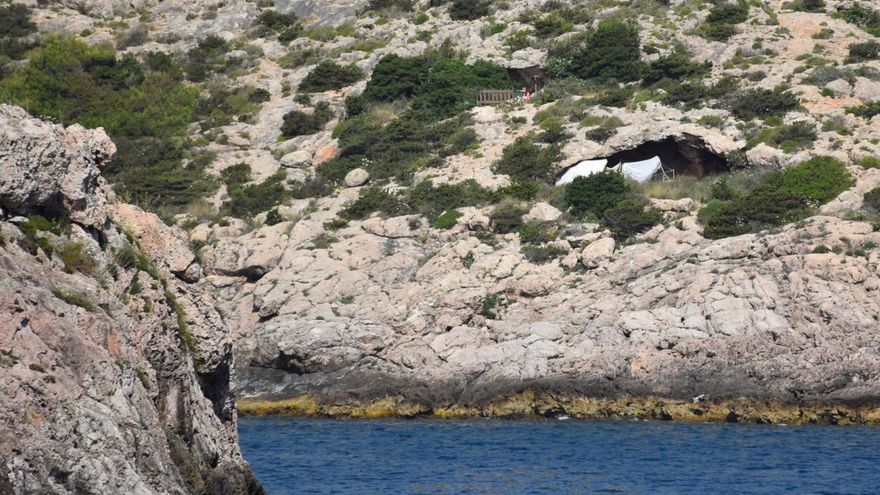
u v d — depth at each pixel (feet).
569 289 263.49
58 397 85.51
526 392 238.27
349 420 239.09
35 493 81.76
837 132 307.99
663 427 221.25
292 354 256.52
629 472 172.65
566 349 244.01
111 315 97.55
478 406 239.91
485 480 166.61
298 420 239.50
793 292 241.76
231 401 118.32
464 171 317.42
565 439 205.77
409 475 170.40
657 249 268.82
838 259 245.86
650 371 236.63
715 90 333.21
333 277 278.05
